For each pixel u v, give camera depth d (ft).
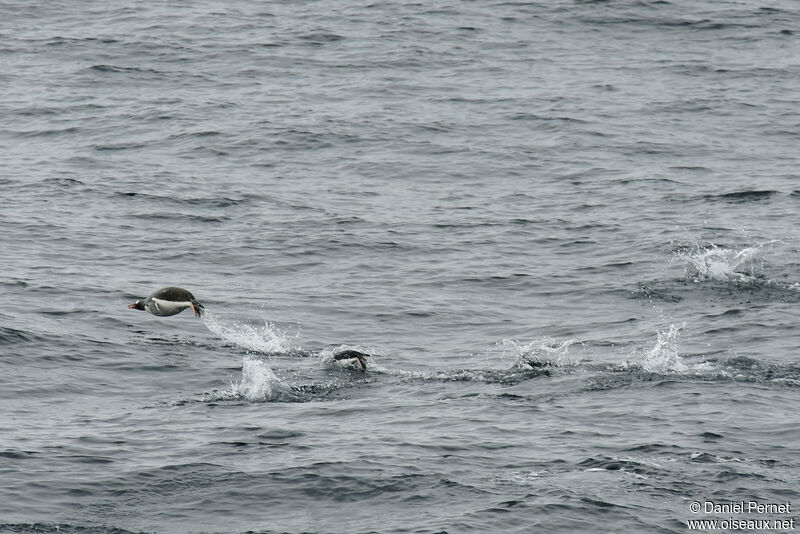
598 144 208.03
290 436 87.25
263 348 115.44
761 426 89.51
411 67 259.19
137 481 78.02
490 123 220.02
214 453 83.20
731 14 307.58
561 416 92.48
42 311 122.11
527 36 287.07
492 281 140.97
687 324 124.06
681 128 219.41
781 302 131.64
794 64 268.62
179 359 109.81
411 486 77.36
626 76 256.52
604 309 130.82
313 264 146.82
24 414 92.73
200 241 154.10
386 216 168.14
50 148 201.46
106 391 100.17
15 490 75.87
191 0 314.55
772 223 163.32
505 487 77.15
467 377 105.29
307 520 73.05
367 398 98.53
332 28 288.92
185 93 236.43
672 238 156.76
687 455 82.94
